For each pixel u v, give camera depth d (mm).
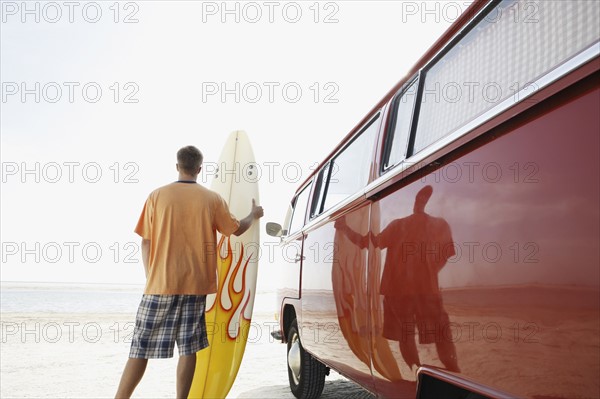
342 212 3232
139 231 3916
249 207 5660
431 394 1966
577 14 1333
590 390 1155
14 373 7387
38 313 21984
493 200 1561
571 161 1256
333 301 3293
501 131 1566
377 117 2990
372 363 2547
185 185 3926
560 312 1248
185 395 3734
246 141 5980
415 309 2035
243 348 5230
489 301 1539
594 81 1220
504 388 1455
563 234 1256
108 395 5918
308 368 4613
